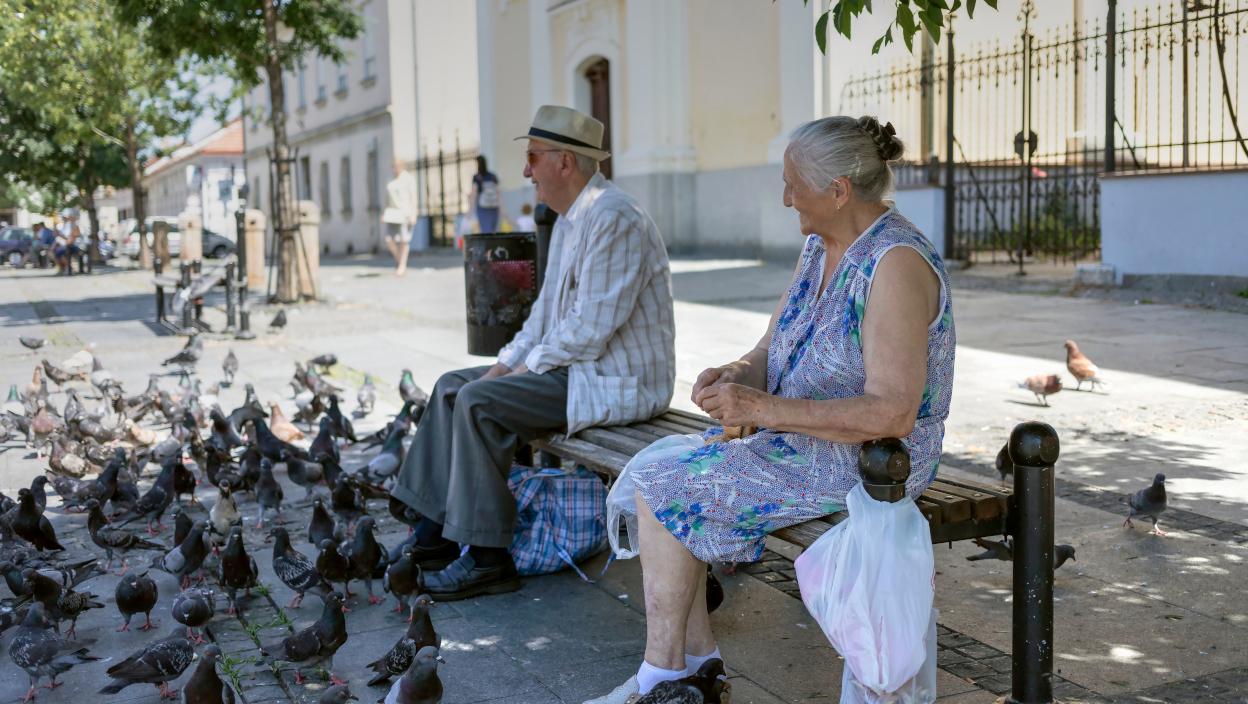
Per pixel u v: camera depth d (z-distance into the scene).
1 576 5.55
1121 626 4.54
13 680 4.50
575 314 5.20
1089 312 13.68
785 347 3.73
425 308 18.09
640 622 4.83
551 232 7.05
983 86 22.62
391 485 7.07
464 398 5.05
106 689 4.22
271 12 19.73
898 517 3.38
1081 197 22.36
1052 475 3.59
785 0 21.70
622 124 27.00
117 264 44.00
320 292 20.47
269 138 55.03
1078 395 9.21
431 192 39.00
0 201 81.38
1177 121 22.86
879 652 3.33
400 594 4.98
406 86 39.78
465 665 4.41
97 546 6.25
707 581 4.61
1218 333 11.71
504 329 7.19
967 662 4.26
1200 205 14.23
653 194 25.42
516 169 32.78
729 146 24.41
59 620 4.94
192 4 18.61
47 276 36.34
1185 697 3.90
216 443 8.23
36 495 6.97
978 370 10.38
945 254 18.88
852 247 3.49
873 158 3.48
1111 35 15.48
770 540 5.85
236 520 6.18
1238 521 5.86
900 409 3.33
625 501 3.95
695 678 3.63
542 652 4.53
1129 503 5.89
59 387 11.89
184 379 11.52
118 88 33.44
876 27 21.08
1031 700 3.67
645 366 5.35
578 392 5.16
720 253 24.83
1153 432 7.87
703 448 3.78
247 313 14.87
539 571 5.38
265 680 4.40
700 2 24.72
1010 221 21.31
